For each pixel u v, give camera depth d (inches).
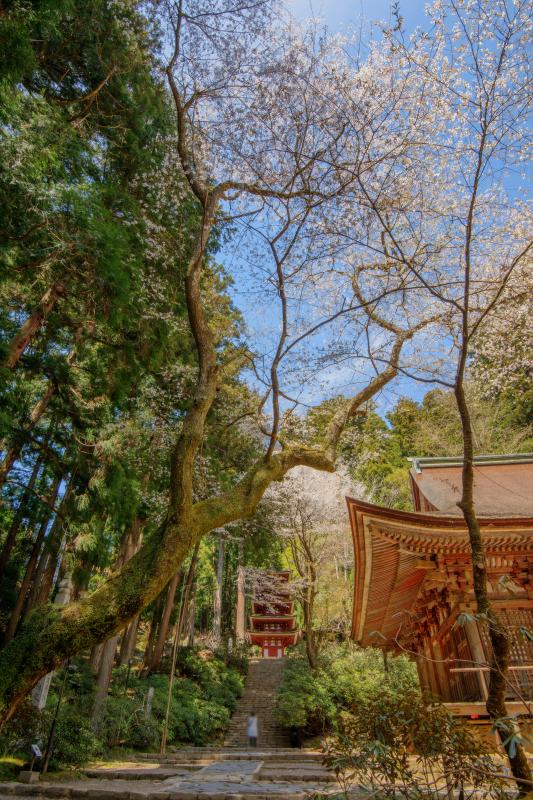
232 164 225.0
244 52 209.6
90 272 288.4
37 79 340.2
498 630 125.1
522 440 848.9
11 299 342.6
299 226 194.4
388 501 909.8
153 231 357.4
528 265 221.1
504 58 164.9
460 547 303.1
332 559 818.2
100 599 140.6
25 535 582.2
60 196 251.9
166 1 208.7
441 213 205.8
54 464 446.6
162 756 424.2
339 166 184.2
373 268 231.1
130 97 359.6
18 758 284.5
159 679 654.5
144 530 636.1
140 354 405.1
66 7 267.3
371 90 204.2
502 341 279.4
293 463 197.2
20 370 394.3
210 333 195.0
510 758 107.7
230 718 700.7
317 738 599.8
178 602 916.0
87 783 262.7
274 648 1115.3
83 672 516.1
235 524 707.4
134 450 469.7
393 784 118.3
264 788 231.3
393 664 680.4
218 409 510.9
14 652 133.1
